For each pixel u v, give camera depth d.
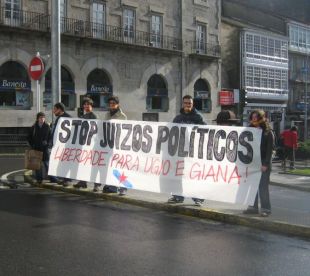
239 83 45.00
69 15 31.31
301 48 54.22
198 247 6.62
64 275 5.32
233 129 8.90
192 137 9.45
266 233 7.59
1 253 6.12
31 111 29.28
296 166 22.59
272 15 51.91
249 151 8.63
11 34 28.42
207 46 40.56
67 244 6.60
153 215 8.75
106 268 5.60
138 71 35.25
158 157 9.89
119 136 10.59
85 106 11.59
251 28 46.31
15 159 21.27
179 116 9.92
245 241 7.02
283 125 50.19
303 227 7.44
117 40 33.81
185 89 38.56
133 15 35.25
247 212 8.48
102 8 33.25
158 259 6.01
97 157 10.88
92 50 32.34
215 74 41.09
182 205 9.12
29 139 12.18
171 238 7.09
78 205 9.52
